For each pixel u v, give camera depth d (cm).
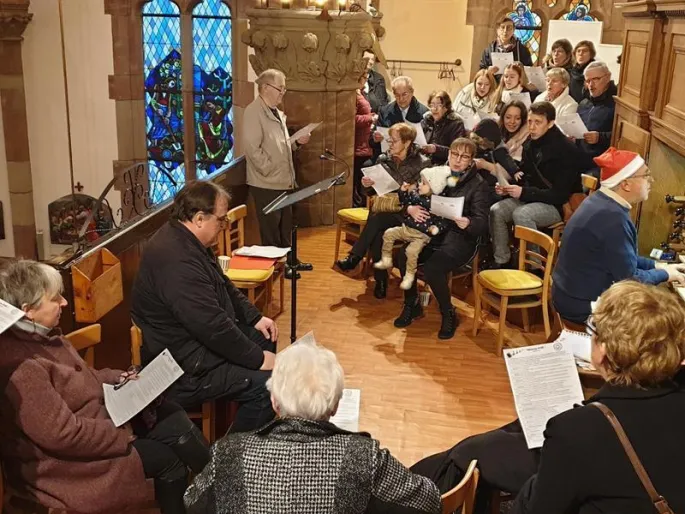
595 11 926
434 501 186
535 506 174
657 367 169
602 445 166
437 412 379
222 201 308
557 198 502
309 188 378
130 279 384
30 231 956
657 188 423
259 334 350
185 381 304
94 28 881
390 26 962
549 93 611
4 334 237
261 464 173
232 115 899
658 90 407
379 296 524
